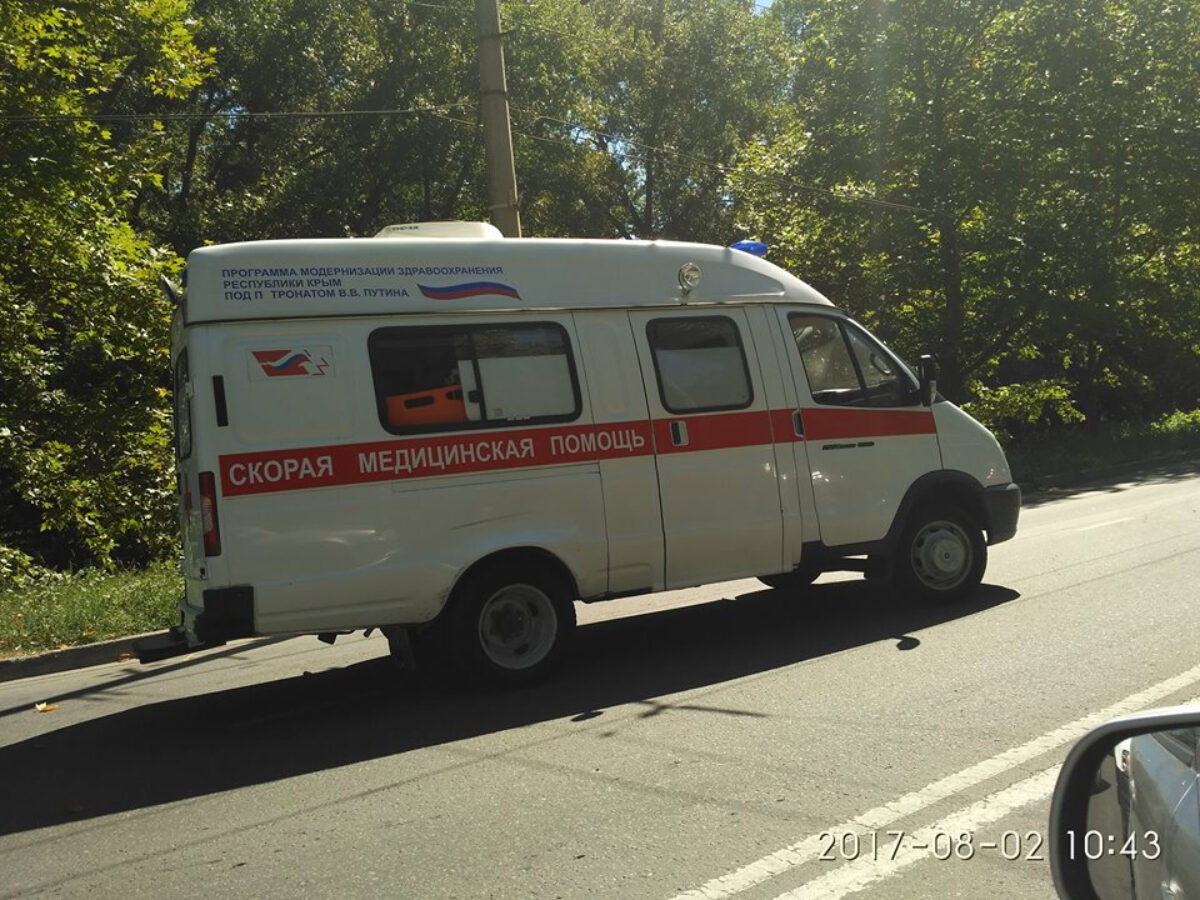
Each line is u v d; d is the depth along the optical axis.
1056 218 23.14
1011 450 24.16
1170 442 26.83
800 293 8.33
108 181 15.28
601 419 7.34
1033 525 14.05
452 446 6.87
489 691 7.11
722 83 37.91
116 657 9.66
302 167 28.81
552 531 7.12
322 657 9.07
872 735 5.65
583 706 6.61
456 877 4.25
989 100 22.72
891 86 23.20
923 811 4.62
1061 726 5.59
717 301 7.92
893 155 23.58
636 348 7.55
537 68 29.06
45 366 15.98
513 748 5.87
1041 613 8.22
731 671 7.20
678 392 7.64
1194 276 27.11
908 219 23.33
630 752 5.66
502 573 7.02
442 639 7.06
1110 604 8.37
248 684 8.20
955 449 8.73
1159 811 2.14
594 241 7.60
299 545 6.46
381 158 28.80
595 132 32.91
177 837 4.91
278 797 5.37
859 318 24.98
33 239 14.82
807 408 8.11
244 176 28.73
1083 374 31.20
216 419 6.34
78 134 14.41
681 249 7.89
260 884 4.31
